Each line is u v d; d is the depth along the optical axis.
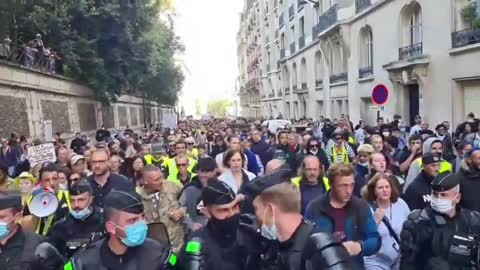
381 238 4.65
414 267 4.14
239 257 3.14
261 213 2.71
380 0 23.48
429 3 19.16
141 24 28.56
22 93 19.27
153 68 29.97
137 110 47.94
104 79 27.28
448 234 3.95
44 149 9.78
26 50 20.47
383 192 4.94
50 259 3.43
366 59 27.09
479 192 5.78
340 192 4.13
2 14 18.09
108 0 26.03
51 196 4.74
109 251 3.08
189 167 8.00
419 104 20.00
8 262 3.51
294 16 45.34
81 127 27.48
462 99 17.67
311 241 2.45
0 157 14.34
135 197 3.05
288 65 49.16
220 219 3.20
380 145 8.77
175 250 4.17
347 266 2.34
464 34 16.83
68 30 24.47
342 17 28.61
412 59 19.53
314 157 5.76
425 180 5.80
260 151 11.84
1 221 3.46
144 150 10.80
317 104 38.06
